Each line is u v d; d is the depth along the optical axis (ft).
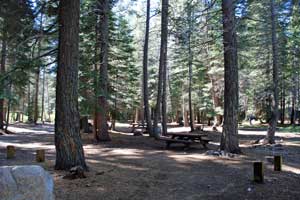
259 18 67.56
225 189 27.73
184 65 104.27
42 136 78.33
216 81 108.99
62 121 31.42
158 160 40.96
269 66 82.99
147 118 77.05
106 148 53.57
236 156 44.14
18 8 36.11
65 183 27.25
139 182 29.27
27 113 149.59
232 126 46.37
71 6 31.63
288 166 38.96
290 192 26.63
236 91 46.55
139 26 123.95
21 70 36.01
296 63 82.69
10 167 14.65
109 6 62.85
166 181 30.25
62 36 31.60
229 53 46.16
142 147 55.52
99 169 33.37
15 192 14.26
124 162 38.78
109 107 92.02
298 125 129.80
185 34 55.36
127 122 171.42
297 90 126.00
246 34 72.59
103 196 24.77
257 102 122.01
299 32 67.56
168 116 189.88
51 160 39.17
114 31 77.36
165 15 72.18
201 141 54.39
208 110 118.73
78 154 31.68
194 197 25.53
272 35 65.87
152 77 131.75
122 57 80.18
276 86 67.72
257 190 27.27
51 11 36.68
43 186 14.94
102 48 63.05
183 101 129.59
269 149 58.39
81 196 24.44
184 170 35.17
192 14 63.05
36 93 135.74
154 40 120.26
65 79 31.40
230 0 43.19
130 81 97.45
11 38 36.96
